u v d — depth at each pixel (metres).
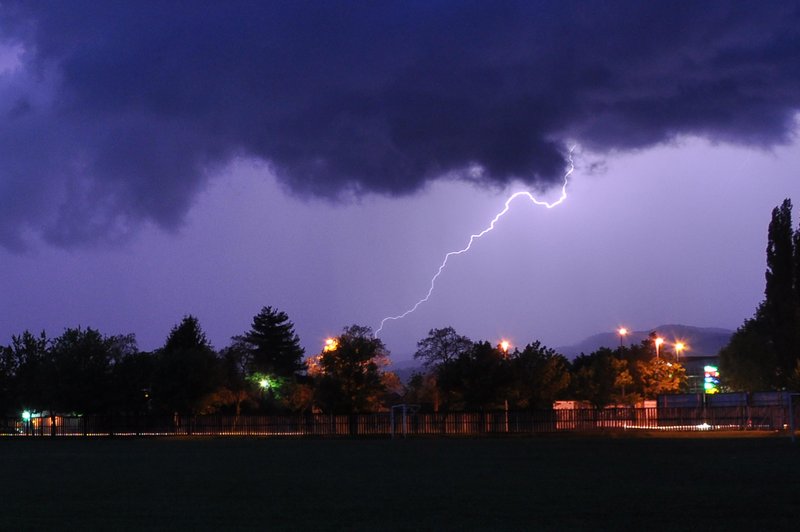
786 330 81.19
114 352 89.88
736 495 23.88
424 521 19.75
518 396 80.12
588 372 97.06
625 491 25.14
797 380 74.06
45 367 85.69
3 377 91.50
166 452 50.53
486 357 79.94
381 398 92.44
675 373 107.94
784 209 83.50
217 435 79.75
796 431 69.56
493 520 19.75
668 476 29.67
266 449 52.97
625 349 108.75
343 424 78.31
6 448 58.31
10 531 19.02
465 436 71.50
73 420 85.19
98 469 36.75
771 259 83.38
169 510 22.23
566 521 19.47
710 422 76.56
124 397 84.19
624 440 58.44
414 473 32.50
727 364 92.69
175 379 84.81
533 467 34.50
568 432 73.50
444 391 81.12
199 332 113.56
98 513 21.83
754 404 78.75
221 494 25.86
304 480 30.16
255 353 131.00
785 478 28.64
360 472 33.34
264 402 110.19
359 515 20.86
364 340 82.75
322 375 88.56
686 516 20.03
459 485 27.62
